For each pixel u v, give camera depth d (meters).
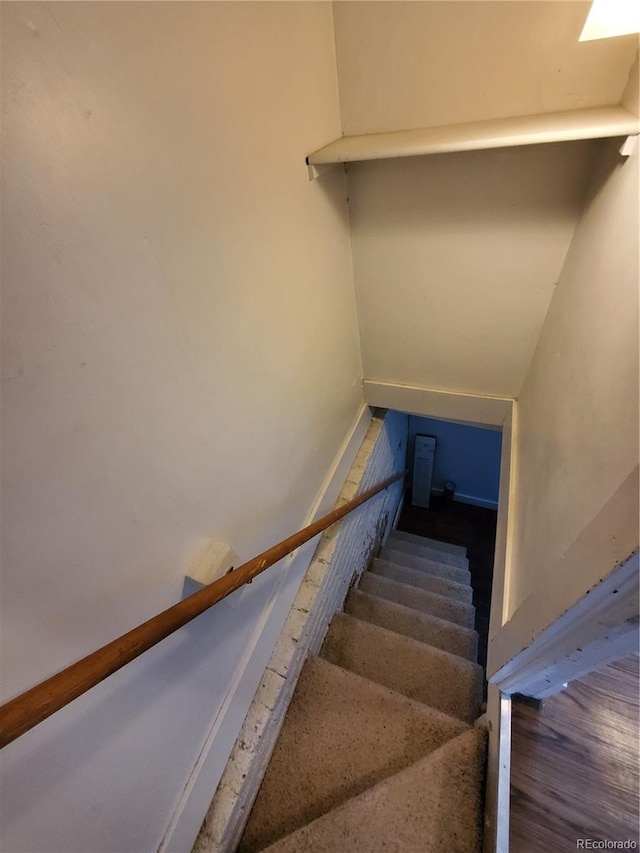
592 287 1.04
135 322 0.63
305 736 1.28
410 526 3.79
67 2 0.45
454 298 1.64
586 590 0.63
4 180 0.42
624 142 0.92
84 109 0.49
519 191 1.30
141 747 0.76
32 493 0.49
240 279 0.91
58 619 0.55
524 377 1.76
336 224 1.45
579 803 0.97
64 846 0.61
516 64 1.05
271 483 1.21
